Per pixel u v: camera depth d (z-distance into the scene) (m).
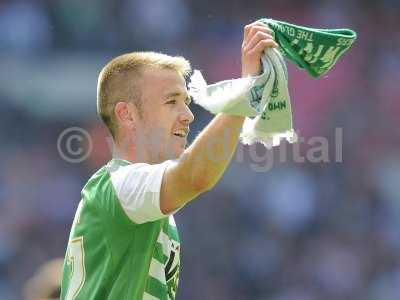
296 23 44.81
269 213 37.12
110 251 9.38
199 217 36.41
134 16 42.75
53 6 42.09
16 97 39.72
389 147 40.44
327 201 38.12
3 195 36.81
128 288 9.38
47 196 36.91
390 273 37.38
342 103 40.88
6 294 34.75
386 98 41.88
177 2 43.53
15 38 41.19
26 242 35.91
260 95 8.65
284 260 36.66
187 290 35.34
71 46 41.72
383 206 38.91
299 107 40.31
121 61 9.91
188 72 10.06
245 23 44.03
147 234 9.38
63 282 9.88
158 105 9.75
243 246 36.50
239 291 35.69
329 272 36.91
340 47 9.09
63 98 40.03
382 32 44.78
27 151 38.41
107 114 9.96
